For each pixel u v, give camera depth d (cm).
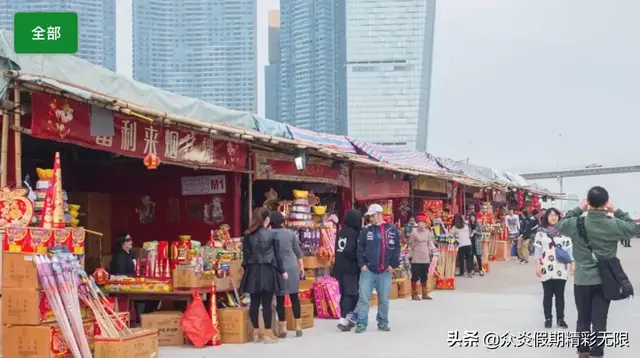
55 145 1123
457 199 2481
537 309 1278
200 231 1200
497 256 2702
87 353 683
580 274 709
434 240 1655
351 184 1570
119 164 1259
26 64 705
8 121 688
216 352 855
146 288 908
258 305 930
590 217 702
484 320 1140
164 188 1231
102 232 1207
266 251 919
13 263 672
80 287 710
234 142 1122
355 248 1048
